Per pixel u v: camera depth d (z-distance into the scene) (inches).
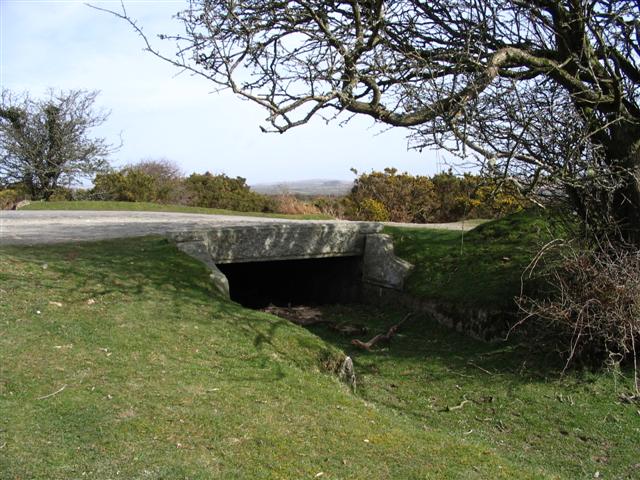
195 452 172.7
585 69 255.9
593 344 287.6
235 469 166.9
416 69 237.3
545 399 274.5
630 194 282.7
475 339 346.0
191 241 385.1
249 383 228.2
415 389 294.4
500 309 338.3
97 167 1103.6
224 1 235.6
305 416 208.2
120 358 230.8
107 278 314.0
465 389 291.1
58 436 171.2
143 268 337.7
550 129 249.1
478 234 434.0
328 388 241.0
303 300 494.9
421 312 390.6
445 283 391.9
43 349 227.3
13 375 204.1
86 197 1101.7
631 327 258.7
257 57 240.7
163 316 280.1
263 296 513.7
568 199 289.4
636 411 258.1
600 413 259.9
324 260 490.6
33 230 466.0
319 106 214.1
